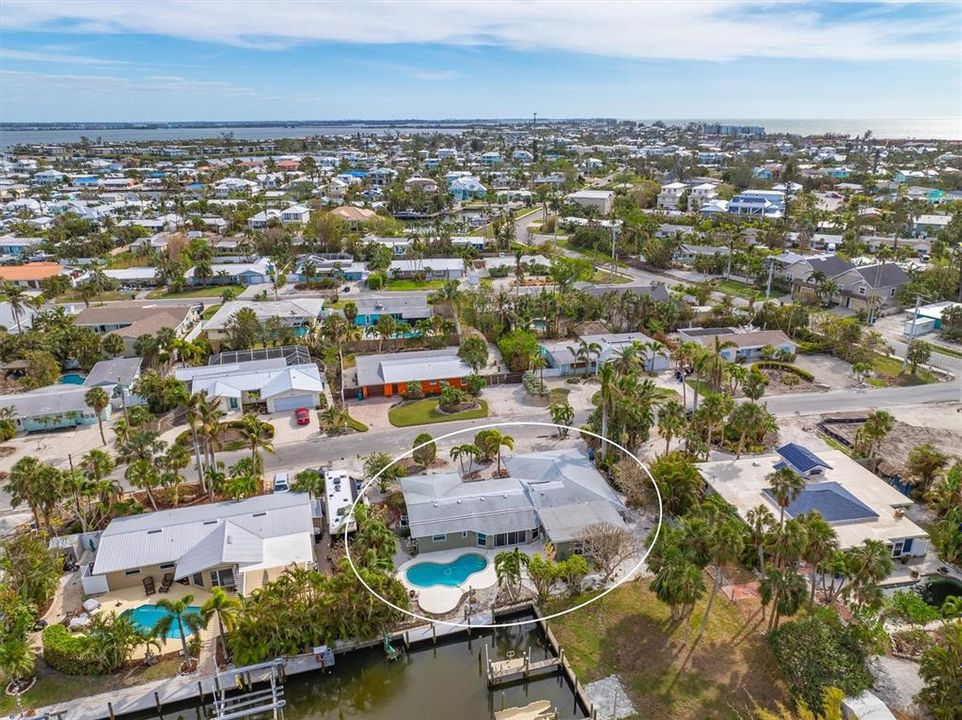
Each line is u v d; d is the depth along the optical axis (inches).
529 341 4126.5
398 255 7037.4
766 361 4195.4
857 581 1913.1
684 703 1808.6
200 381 3612.2
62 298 5629.9
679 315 4790.8
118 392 3545.8
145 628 2065.7
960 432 3240.7
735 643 2006.6
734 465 2824.8
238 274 6092.5
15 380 3828.7
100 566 2201.0
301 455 3080.7
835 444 3122.5
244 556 2225.6
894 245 6870.1
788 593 1857.8
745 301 5457.7
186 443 3174.2
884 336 4638.3
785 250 6983.3
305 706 1982.0
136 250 7022.6
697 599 2011.6
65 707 1817.2
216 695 1861.5
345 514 2488.9
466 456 3051.2
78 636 1991.9
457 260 6491.1
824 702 1679.4
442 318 4611.2
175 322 4483.3
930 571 2319.1
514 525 2496.3
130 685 1894.7
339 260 6771.7
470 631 2112.5
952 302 5191.9
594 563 2380.7
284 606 1993.1
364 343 4409.5
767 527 2370.8
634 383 3088.1
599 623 2116.1
